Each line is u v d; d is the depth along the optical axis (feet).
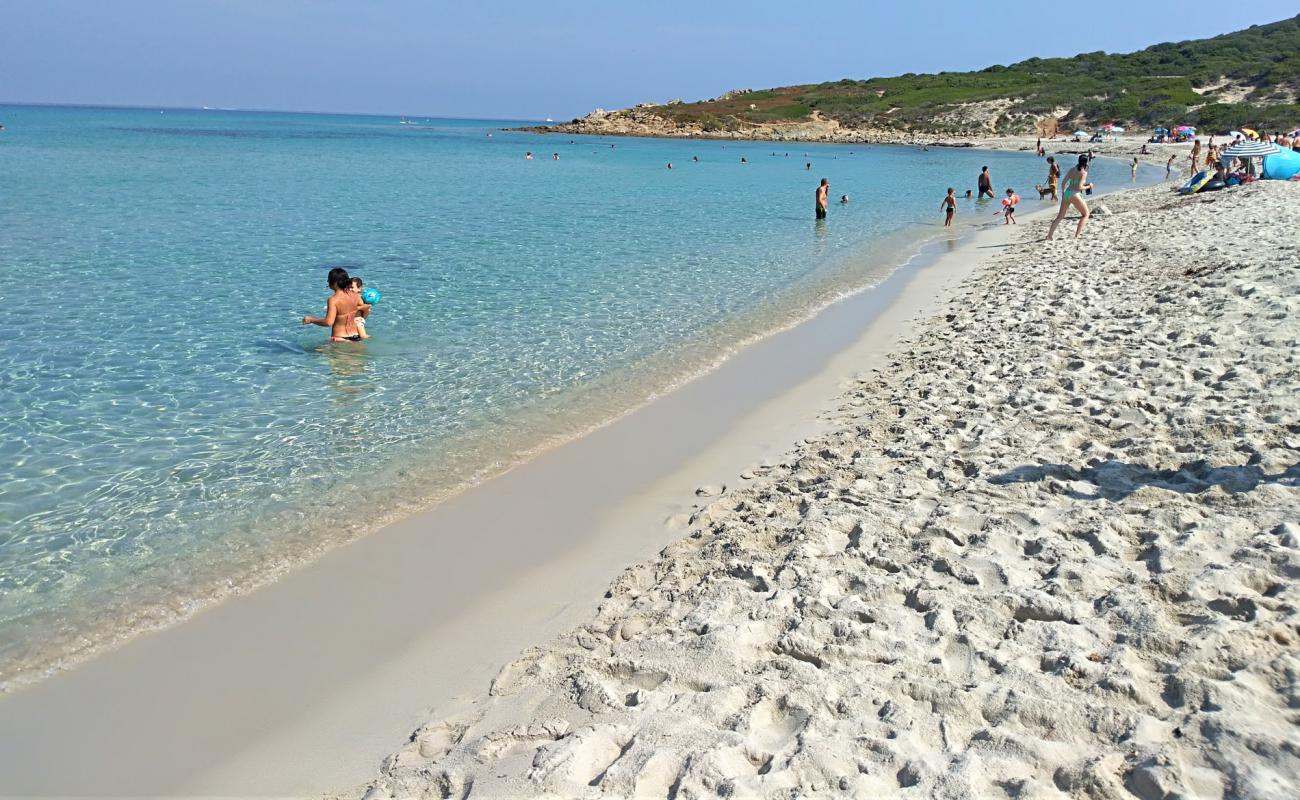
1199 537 16.44
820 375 35.09
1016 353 33.19
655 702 13.02
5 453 26.63
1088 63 409.49
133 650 17.08
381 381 34.47
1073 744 11.18
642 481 25.09
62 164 149.48
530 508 23.40
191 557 20.81
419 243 69.51
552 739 12.82
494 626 17.66
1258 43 377.09
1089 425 24.26
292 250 64.49
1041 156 237.45
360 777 13.42
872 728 11.76
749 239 75.61
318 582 19.67
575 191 123.85
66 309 44.21
